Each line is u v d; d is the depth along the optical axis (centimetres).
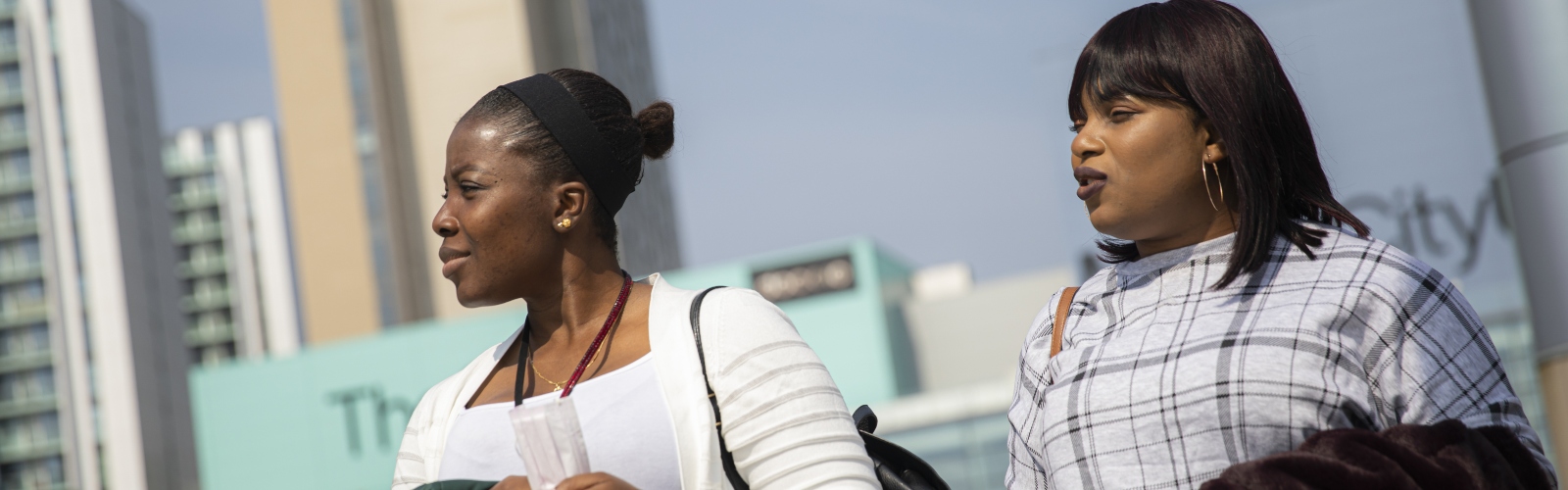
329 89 5528
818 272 5512
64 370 7019
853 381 5341
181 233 10681
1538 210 444
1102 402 189
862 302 5412
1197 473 179
